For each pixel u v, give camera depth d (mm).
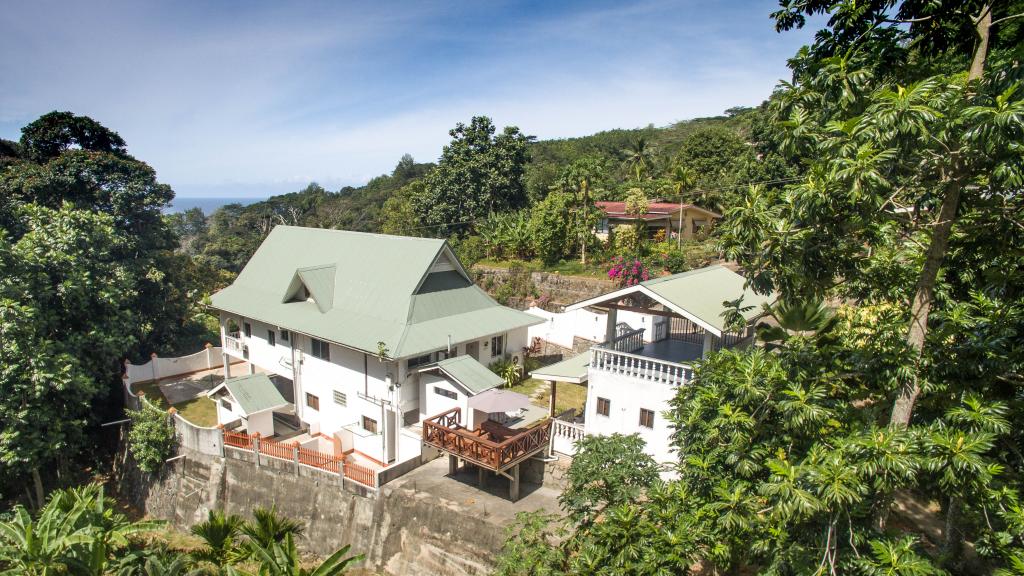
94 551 19000
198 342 50000
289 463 26906
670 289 21859
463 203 63500
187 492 30016
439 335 28875
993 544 10531
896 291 14125
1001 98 8609
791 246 11430
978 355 11945
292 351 32531
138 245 44812
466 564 21281
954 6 12578
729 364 14266
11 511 29016
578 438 23422
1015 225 11734
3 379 27625
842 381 14148
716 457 13648
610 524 15211
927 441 9766
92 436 37688
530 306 46750
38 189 41094
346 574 23500
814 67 13414
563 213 50188
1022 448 11664
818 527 11391
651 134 133375
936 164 10469
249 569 23922
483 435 23875
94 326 33844
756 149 61562
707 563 17281
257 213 108812
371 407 28453
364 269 32781
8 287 28500
